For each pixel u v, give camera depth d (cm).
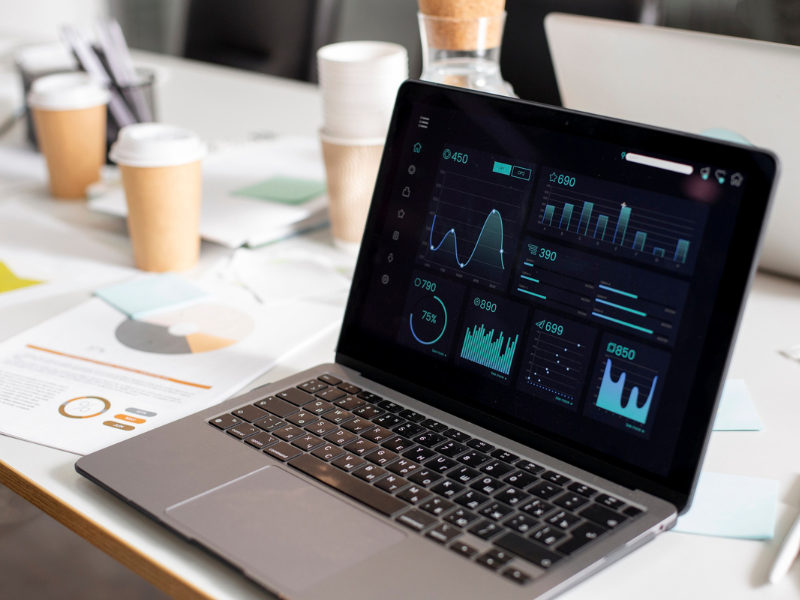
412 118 69
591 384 57
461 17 86
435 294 66
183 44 215
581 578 46
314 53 192
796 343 78
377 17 316
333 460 56
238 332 80
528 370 60
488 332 63
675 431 53
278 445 58
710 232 53
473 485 53
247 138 139
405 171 69
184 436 59
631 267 56
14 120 155
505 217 63
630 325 56
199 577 48
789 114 76
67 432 63
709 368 52
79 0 314
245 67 204
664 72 85
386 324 68
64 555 158
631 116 92
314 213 108
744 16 184
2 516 163
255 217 104
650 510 51
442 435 60
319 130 97
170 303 86
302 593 44
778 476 58
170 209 92
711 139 53
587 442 56
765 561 50
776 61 75
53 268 96
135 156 89
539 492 53
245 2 203
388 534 49
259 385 71
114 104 126
